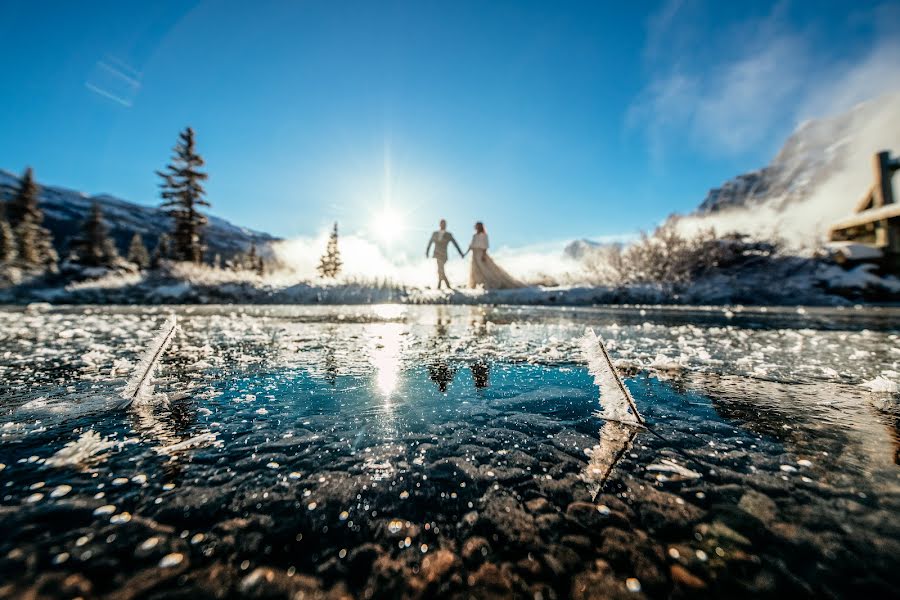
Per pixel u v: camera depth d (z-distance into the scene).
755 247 14.40
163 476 1.11
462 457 1.26
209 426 1.53
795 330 5.19
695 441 1.40
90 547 0.80
